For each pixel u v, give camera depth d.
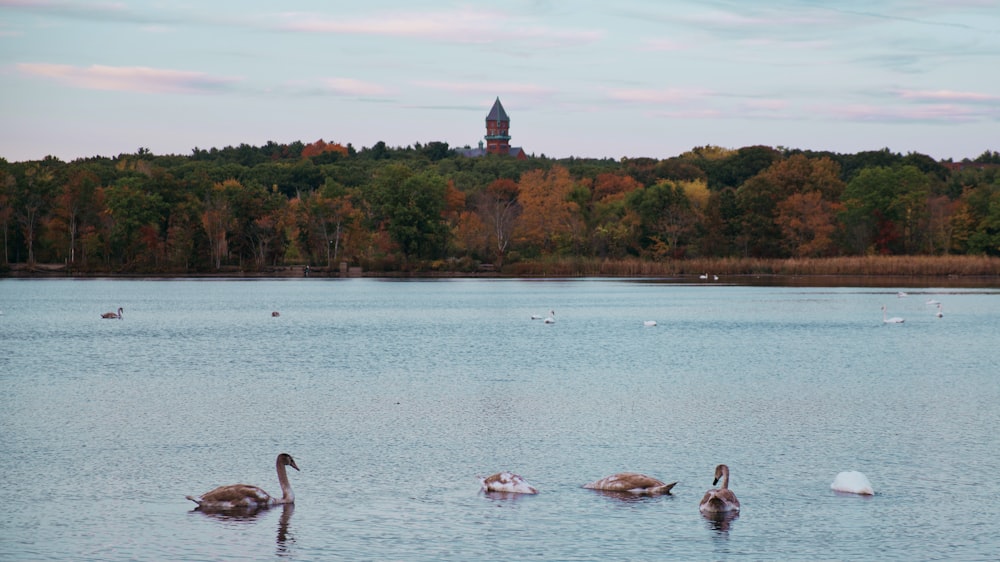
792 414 39.06
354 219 188.12
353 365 55.38
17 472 29.83
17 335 74.38
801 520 25.05
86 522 24.92
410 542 23.39
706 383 47.84
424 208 184.38
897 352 61.72
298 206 193.12
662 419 38.06
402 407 40.91
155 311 100.00
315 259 190.00
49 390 45.78
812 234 185.50
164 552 22.73
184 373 51.91
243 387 46.75
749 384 47.47
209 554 22.61
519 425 36.94
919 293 129.12
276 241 186.88
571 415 38.97
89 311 99.25
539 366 54.78
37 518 25.27
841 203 198.25
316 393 44.78
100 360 57.94
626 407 40.78
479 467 30.45
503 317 92.56
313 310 102.00
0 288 142.38
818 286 149.88
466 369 53.53
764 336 73.00
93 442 33.97
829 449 32.78
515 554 22.56
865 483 27.42
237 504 25.98
